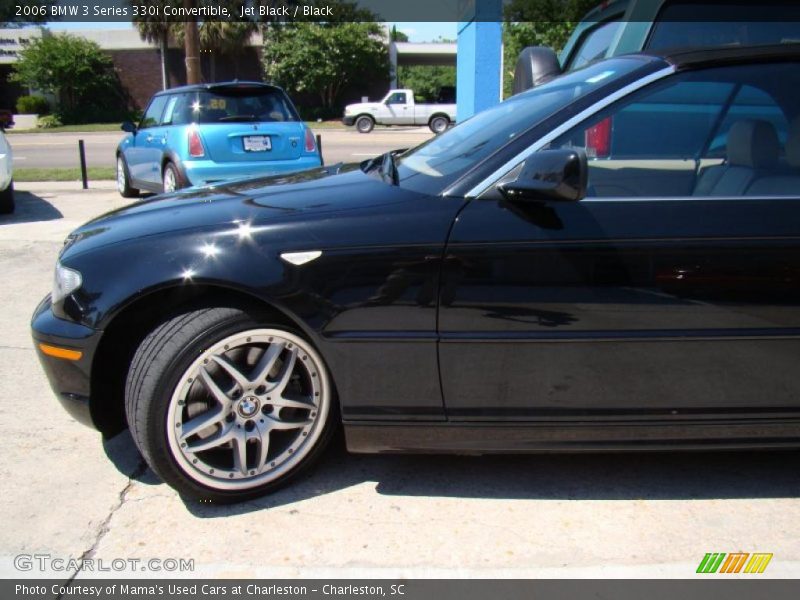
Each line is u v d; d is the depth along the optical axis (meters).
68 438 3.24
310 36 37.41
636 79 2.70
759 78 2.73
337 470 2.96
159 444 2.55
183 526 2.59
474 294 2.51
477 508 2.70
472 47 10.68
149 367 2.51
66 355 2.65
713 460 3.06
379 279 2.52
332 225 2.56
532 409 2.61
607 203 2.54
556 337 2.53
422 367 2.57
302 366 2.70
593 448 2.67
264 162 8.23
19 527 2.58
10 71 41.97
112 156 19.22
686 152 2.71
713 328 2.54
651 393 2.60
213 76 39.69
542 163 2.41
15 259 6.58
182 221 2.69
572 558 2.42
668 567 2.38
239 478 2.69
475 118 3.41
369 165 3.39
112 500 2.75
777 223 2.53
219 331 2.53
